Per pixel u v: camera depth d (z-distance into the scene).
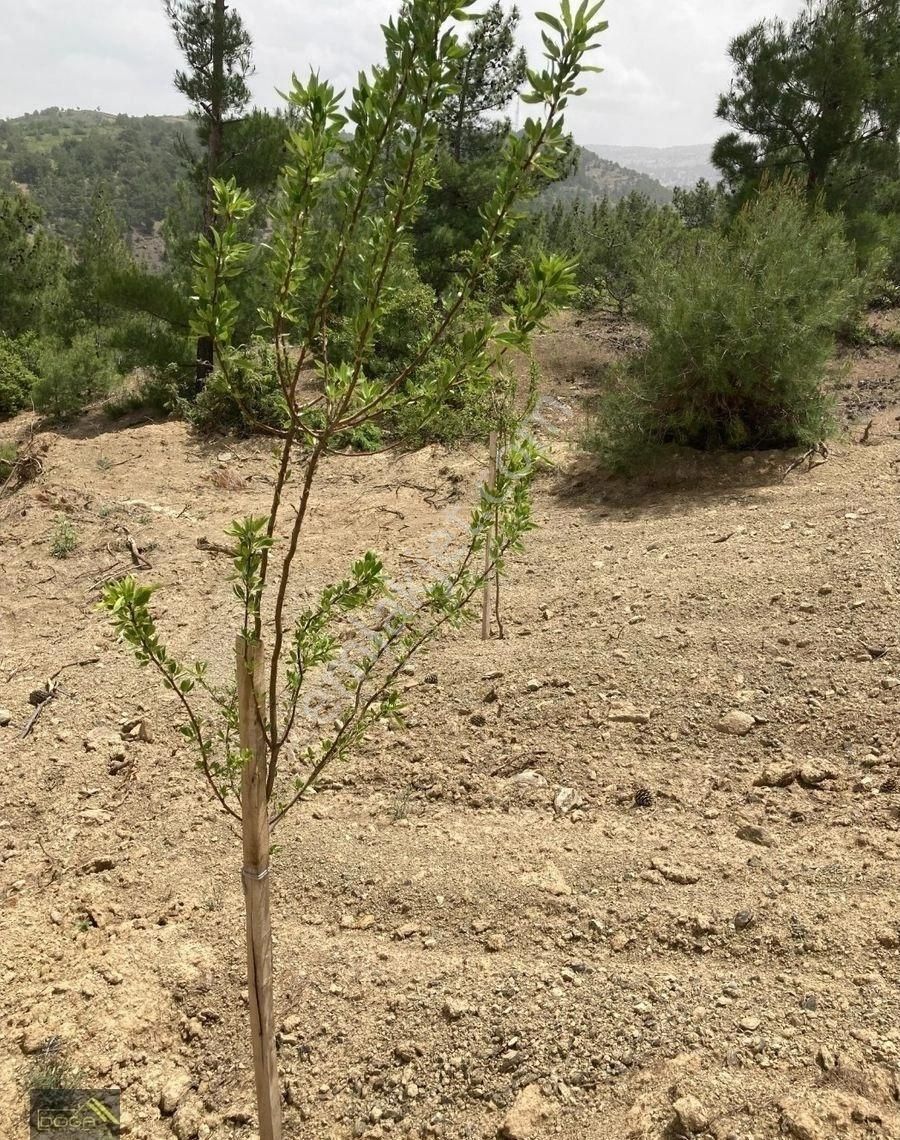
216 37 12.62
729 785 3.81
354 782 4.22
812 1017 2.59
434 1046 2.72
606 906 3.19
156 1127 2.62
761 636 4.76
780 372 7.73
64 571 7.94
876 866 3.18
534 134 1.47
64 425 14.45
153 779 4.45
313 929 3.30
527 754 4.22
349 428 1.90
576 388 11.52
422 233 15.54
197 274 1.57
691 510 7.34
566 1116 2.44
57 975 3.22
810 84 13.48
